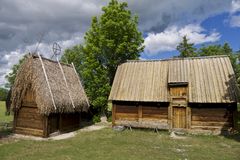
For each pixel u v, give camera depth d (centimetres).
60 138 1930
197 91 2100
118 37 3056
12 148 1538
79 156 1326
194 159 1273
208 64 2298
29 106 2075
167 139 1838
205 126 2066
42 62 2156
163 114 2233
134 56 3156
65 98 2186
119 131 2208
